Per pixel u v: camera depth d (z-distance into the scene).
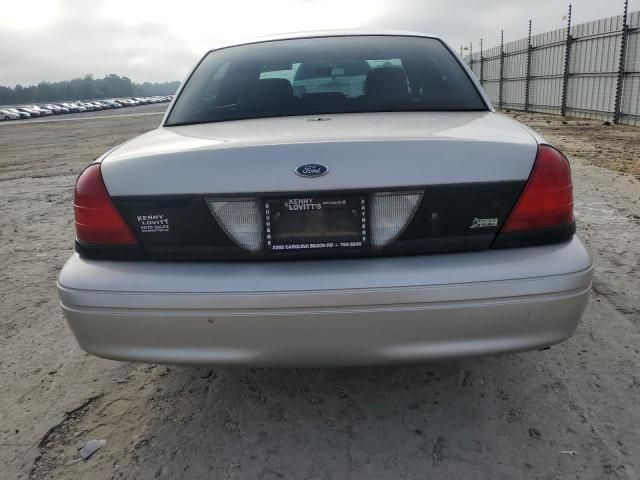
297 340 1.59
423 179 1.57
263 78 2.40
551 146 1.71
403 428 1.97
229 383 2.31
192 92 2.45
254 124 2.04
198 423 2.05
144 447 1.93
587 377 2.23
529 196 1.62
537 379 2.24
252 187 1.58
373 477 1.74
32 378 2.43
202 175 1.62
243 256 1.63
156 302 1.60
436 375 2.30
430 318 1.57
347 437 1.93
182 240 1.65
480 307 1.57
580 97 17.20
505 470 1.74
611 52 15.15
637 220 4.53
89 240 1.71
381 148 1.59
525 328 1.61
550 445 1.84
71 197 6.79
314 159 1.58
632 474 1.69
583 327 2.65
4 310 3.21
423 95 2.27
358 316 1.56
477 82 2.38
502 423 1.97
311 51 2.55
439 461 1.79
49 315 3.12
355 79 2.34
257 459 1.84
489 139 1.65
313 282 1.56
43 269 3.95
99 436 2.00
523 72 21.89
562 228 1.66
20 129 28.14
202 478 1.77
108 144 15.34
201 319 1.60
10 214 5.91
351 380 2.29
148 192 1.64
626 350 2.42
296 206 1.59
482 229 1.61
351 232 1.60
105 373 2.45
